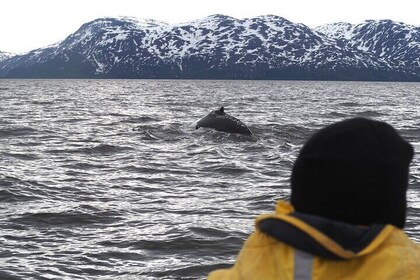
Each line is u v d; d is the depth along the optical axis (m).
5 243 9.73
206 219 11.46
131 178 16.05
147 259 9.13
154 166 18.00
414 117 41.16
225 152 20.98
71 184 14.93
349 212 2.38
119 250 9.49
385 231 2.32
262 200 13.35
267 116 39.16
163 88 134.88
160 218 11.54
